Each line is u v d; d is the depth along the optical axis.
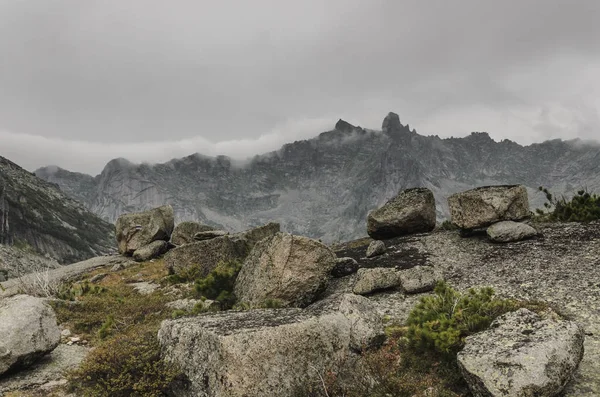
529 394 7.12
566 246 18.45
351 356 9.13
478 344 8.65
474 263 19.22
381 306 15.68
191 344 8.41
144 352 9.21
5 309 10.48
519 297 14.15
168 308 17.39
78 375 9.48
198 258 27.56
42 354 10.59
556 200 26.53
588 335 10.47
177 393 8.25
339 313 9.56
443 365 9.35
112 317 15.50
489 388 7.36
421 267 17.19
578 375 8.52
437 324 10.42
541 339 8.18
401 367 9.62
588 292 13.29
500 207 21.91
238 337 7.51
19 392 9.02
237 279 20.41
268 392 7.28
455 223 23.92
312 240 18.00
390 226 28.77
